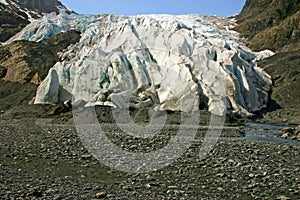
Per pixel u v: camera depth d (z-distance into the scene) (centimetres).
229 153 1916
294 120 4066
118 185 1300
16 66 5497
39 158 1731
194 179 1409
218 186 1320
